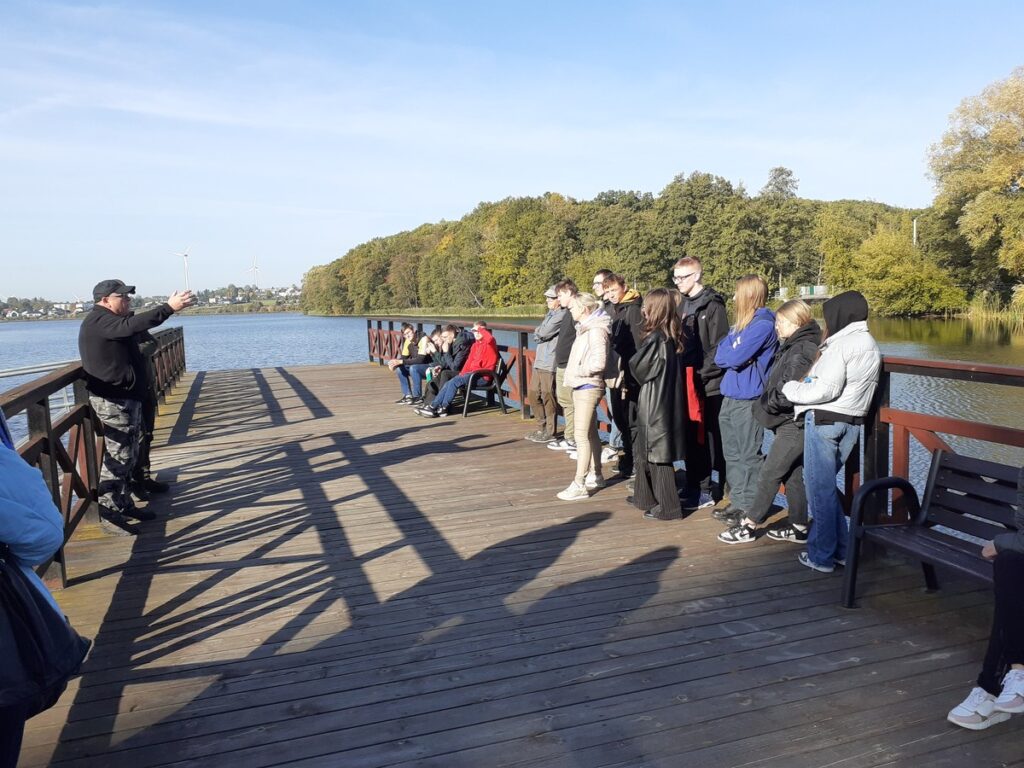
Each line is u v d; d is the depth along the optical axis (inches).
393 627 122.6
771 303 2234.3
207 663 111.7
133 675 108.3
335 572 148.2
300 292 6018.7
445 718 95.0
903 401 575.2
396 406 369.1
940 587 132.1
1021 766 82.2
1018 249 1192.8
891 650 109.3
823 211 2659.9
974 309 1473.9
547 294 259.0
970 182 1289.4
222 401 400.2
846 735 88.5
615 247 2797.7
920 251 1688.0
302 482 220.4
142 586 143.0
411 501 197.2
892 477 124.0
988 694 88.9
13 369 212.5
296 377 516.1
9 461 62.2
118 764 87.3
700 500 187.2
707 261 2417.6
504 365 350.3
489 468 233.1
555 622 122.4
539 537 165.8
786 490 156.5
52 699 65.9
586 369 186.7
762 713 93.7
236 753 88.9
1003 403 554.9
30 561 62.7
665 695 98.8
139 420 182.4
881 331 1382.9
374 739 90.9
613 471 226.1
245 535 172.4
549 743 88.7
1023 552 86.0
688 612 124.6
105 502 175.3
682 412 169.5
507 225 3154.5
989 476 111.7
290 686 104.3
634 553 153.9
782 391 137.9
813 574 139.9
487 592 135.9
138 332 171.8
